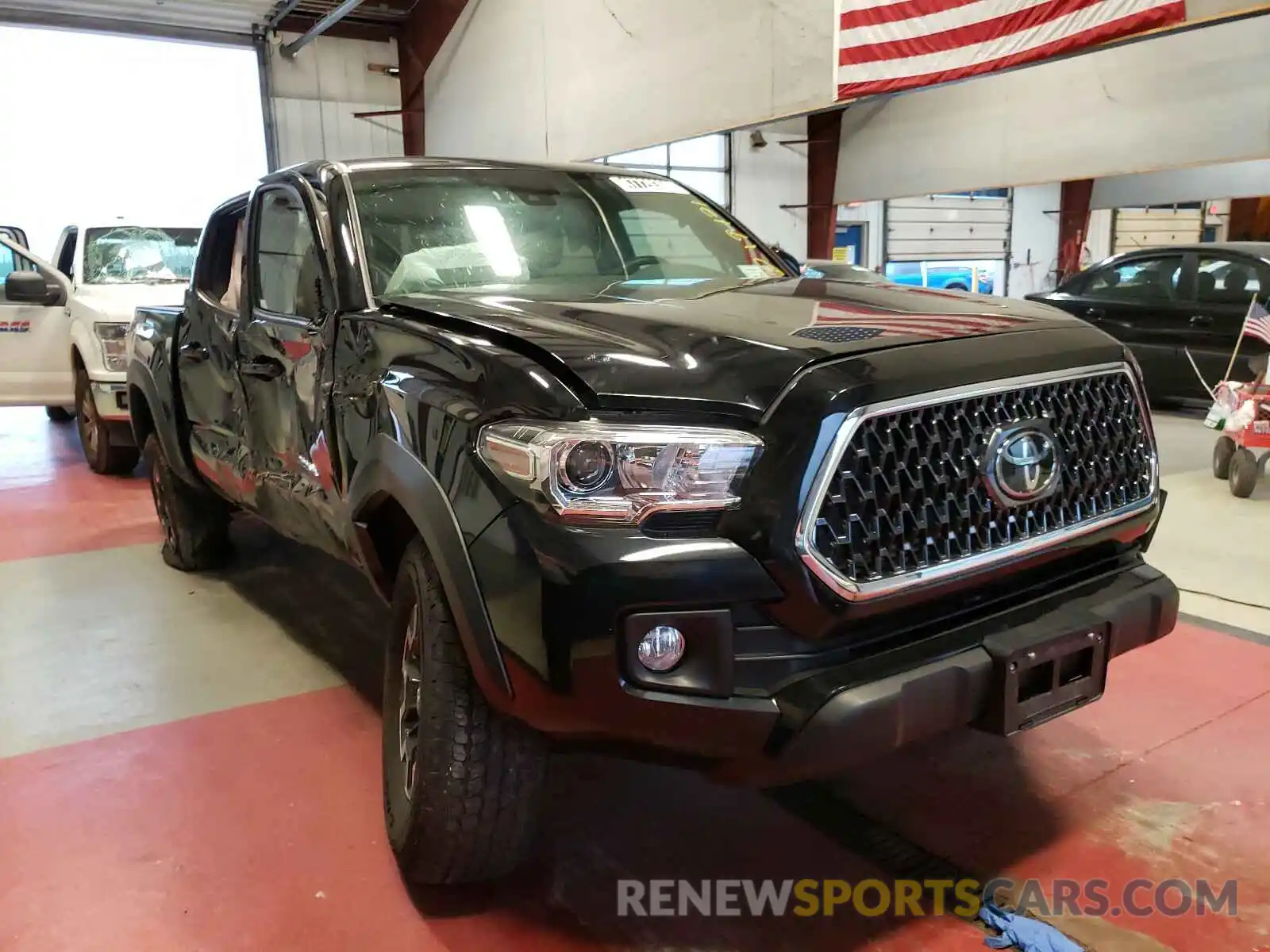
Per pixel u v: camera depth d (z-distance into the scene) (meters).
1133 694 2.93
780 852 2.21
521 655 1.67
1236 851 2.16
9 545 4.87
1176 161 11.12
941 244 18.77
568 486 1.63
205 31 13.27
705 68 9.15
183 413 3.82
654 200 3.25
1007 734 1.81
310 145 14.14
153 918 2.02
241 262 3.21
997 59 6.67
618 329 1.94
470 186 2.91
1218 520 4.79
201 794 2.49
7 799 2.48
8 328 6.50
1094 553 2.11
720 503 1.62
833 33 7.75
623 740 1.67
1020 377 1.83
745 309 2.10
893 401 1.66
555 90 11.34
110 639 3.57
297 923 1.99
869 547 1.66
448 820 1.89
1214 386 7.30
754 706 1.62
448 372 1.94
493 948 1.91
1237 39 10.35
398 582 2.17
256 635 3.60
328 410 2.44
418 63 14.02
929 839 2.24
